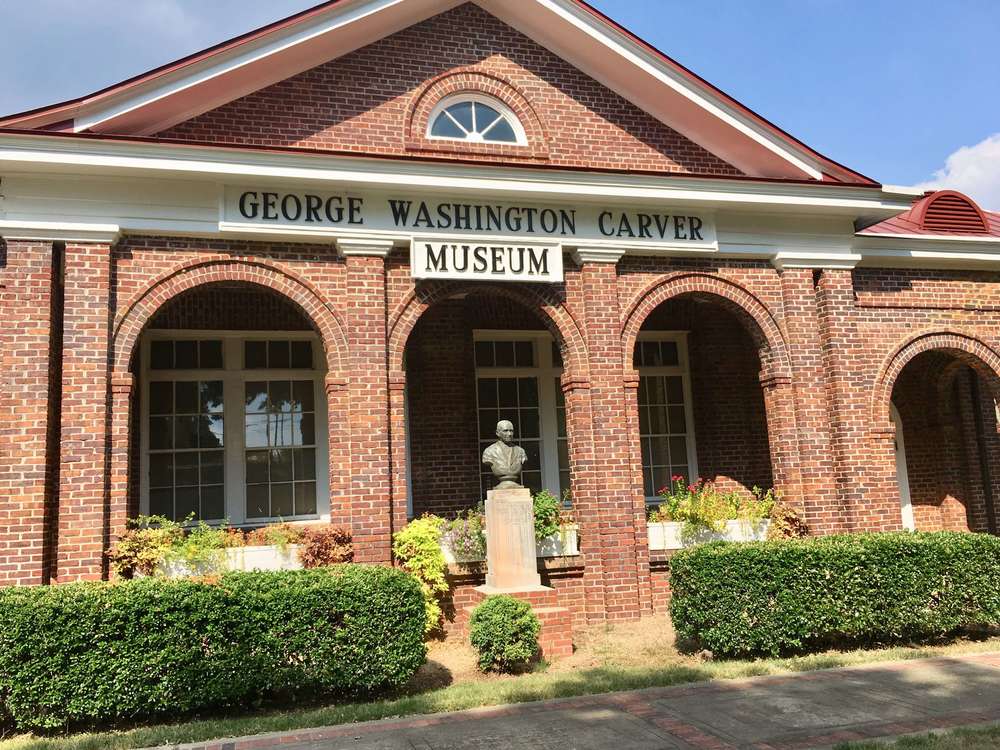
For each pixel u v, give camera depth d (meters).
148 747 6.50
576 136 12.35
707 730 6.48
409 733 6.61
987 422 15.47
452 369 13.72
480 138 12.10
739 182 11.95
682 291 12.32
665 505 12.42
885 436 12.73
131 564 9.41
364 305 10.73
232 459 12.91
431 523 10.62
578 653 9.55
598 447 11.44
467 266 11.12
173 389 12.87
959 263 13.87
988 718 6.61
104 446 9.52
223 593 7.46
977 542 9.79
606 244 11.76
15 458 9.26
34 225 9.59
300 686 7.54
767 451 15.07
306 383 13.45
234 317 13.00
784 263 12.66
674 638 10.00
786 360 12.57
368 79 11.55
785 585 9.02
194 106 10.73
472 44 12.12
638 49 12.00
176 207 10.20
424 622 8.22
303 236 10.57
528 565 10.03
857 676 8.06
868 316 13.20
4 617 7.03
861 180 12.85
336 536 10.15
